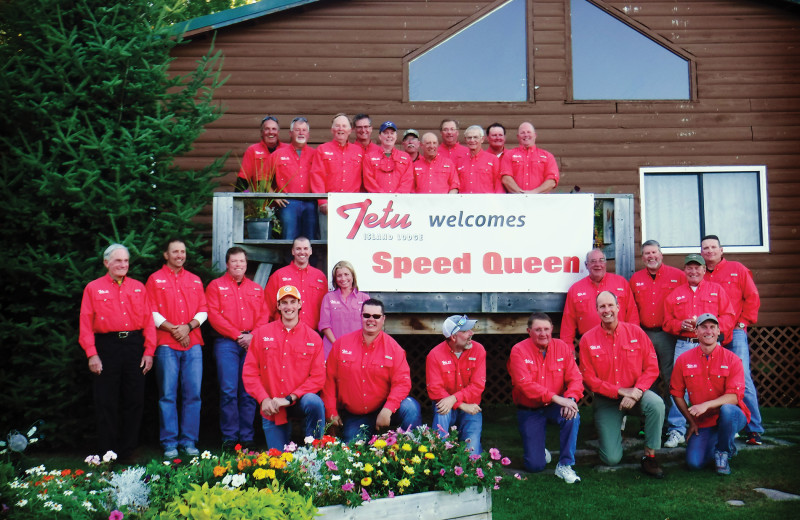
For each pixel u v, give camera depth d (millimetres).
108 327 6004
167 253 6441
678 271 7059
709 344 6078
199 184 7426
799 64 10016
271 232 7438
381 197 7098
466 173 7887
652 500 5344
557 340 6215
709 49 10000
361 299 6566
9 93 6578
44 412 6301
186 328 6324
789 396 9453
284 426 5906
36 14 6820
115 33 7043
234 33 9633
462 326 5910
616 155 9781
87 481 4164
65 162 6637
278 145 7926
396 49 9750
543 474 6059
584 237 7211
